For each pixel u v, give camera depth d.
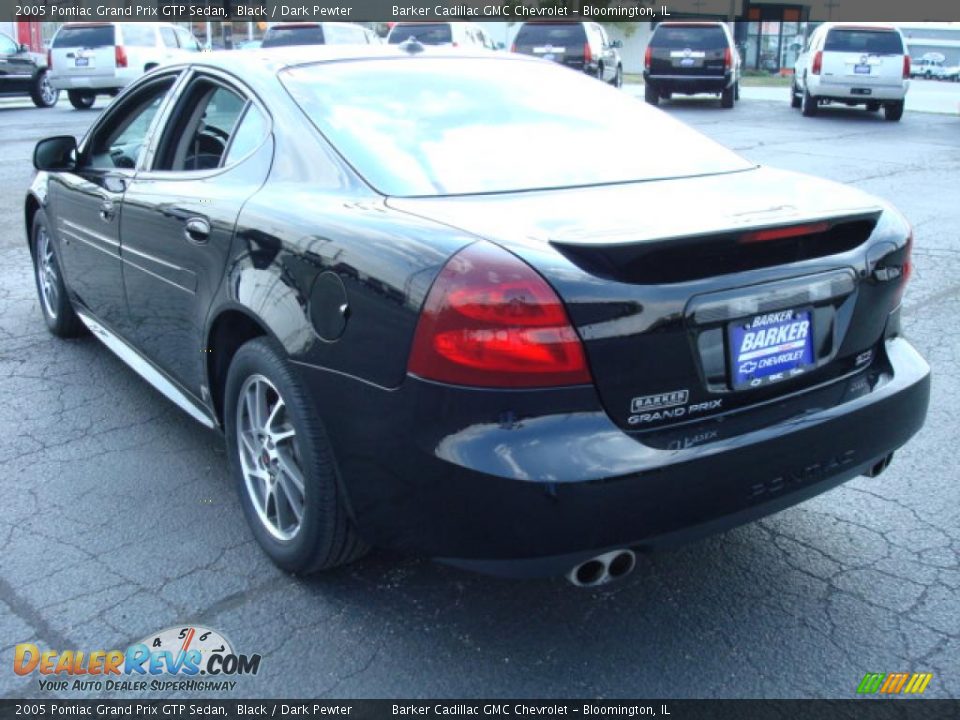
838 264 2.80
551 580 3.20
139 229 3.87
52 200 5.02
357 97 3.38
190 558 3.32
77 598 3.09
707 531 2.59
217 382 3.53
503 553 2.44
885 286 2.98
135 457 4.11
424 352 2.43
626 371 2.44
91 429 4.39
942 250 7.77
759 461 2.59
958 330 5.79
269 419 3.13
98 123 4.65
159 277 3.76
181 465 4.04
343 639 2.90
